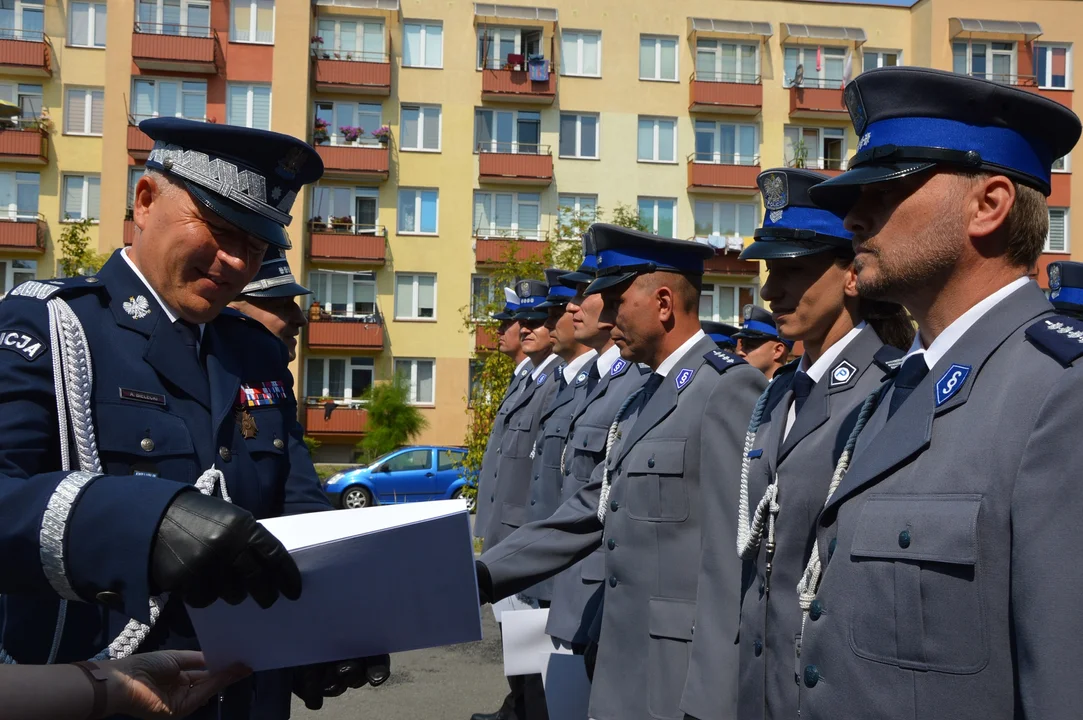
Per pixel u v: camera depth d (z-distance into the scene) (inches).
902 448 59.2
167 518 50.5
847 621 59.3
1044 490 50.8
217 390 74.6
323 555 59.5
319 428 970.7
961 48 999.6
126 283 72.6
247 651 62.9
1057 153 61.7
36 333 65.8
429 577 62.4
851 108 65.4
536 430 215.5
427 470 671.1
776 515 84.1
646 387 124.8
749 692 85.3
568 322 205.8
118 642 64.9
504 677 220.7
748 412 103.3
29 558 52.3
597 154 1003.9
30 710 51.2
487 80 978.7
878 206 63.1
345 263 983.0
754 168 994.7
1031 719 49.1
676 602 107.8
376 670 76.9
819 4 1028.5
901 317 88.4
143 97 936.3
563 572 146.1
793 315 91.3
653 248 122.2
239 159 70.6
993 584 52.8
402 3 985.5
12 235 927.0
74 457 65.3
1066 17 999.6
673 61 1016.2
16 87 949.2
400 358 991.0
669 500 109.7
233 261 71.0
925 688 54.6
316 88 969.5
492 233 992.9
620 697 111.8
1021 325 57.7
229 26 943.0
